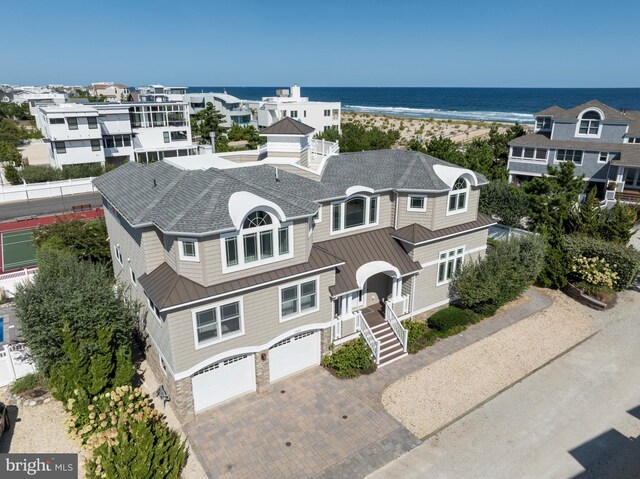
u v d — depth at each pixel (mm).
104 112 66500
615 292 31875
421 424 19891
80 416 17656
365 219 26641
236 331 20188
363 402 21250
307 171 26547
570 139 54406
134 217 19906
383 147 70562
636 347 25797
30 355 21859
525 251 30094
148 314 21625
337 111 93625
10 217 49812
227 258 19094
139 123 72562
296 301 21766
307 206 21172
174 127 75125
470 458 18047
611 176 50719
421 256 26453
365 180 26766
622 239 33344
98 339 20047
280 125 27750
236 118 123500
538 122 59094
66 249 31000
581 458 18047
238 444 18734
